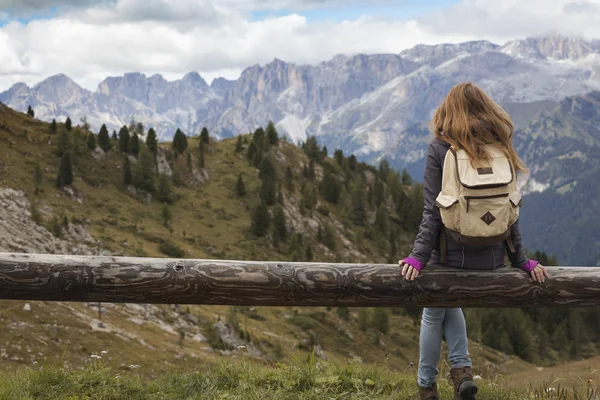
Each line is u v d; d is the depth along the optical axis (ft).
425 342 14.19
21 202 422.00
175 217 536.83
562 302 12.84
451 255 12.67
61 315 174.40
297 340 292.20
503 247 12.92
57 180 482.28
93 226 433.48
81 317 181.68
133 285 12.62
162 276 12.62
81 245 343.05
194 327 241.96
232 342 234.79
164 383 16.56
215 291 12.73
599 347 442.91
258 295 12.75
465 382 13.41
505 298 12.76
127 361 153.48
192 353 189.78
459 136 11.90
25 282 12.42
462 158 11.67
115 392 15.46
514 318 411.13
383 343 354.95
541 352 427.74
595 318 455.63
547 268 12.91
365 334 354.95
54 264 12.55
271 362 18.66
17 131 548.72
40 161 512.63
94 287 12.60
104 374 16.49
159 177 572.10
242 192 608.19
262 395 15.28
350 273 12.77
